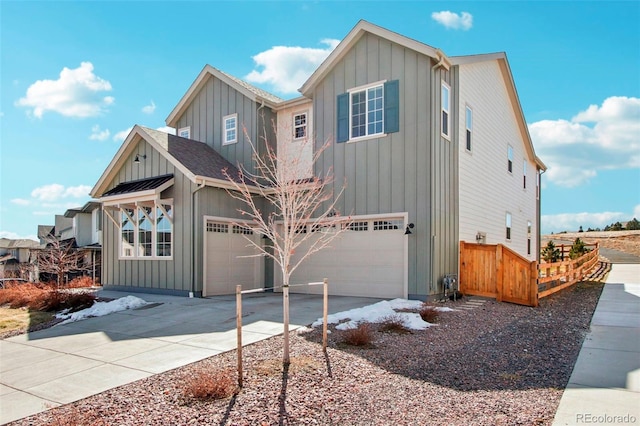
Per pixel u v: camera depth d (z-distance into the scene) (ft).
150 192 43.75
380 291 40.47
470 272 41.06
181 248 43.98
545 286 43.73
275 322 29.09
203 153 51.65
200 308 35.29
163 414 14.49
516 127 65.57
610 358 20.86
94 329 29.19
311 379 17.67
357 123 43.11
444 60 38.81
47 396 16.90
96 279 66.49
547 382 17.51
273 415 14.28
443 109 41.22
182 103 58.80
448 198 41.19
